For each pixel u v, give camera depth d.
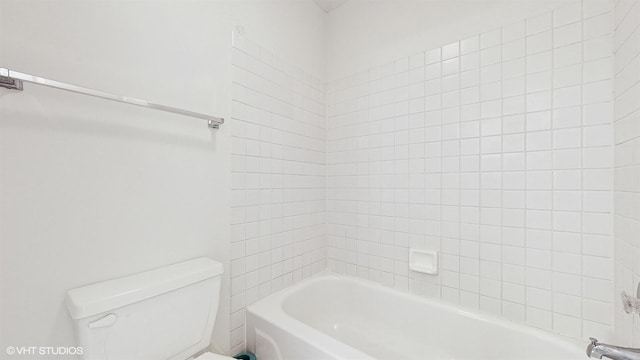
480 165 1.32
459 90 1.38
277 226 1.55
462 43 1.37
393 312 1.55
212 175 1.22
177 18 1.10
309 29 1.80
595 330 1.06
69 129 0.82
